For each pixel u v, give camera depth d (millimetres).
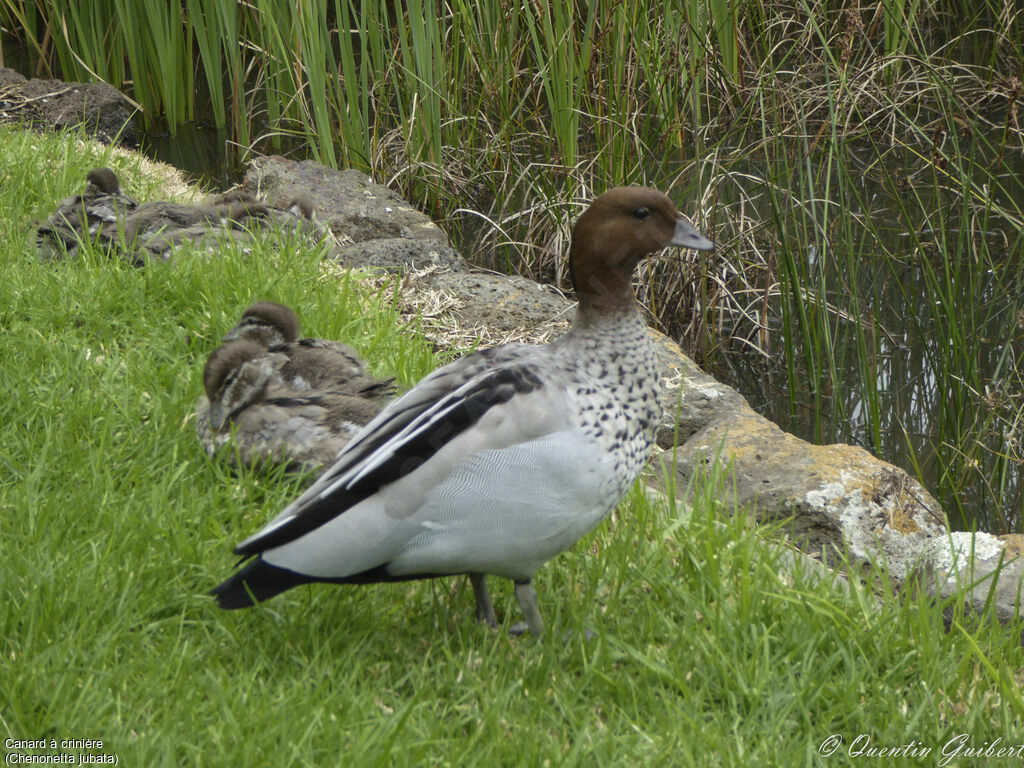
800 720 6355
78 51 21672
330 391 8578
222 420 8359
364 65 16812
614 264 6355
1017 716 6426
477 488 5938
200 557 7184
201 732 5715
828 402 13578
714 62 19203
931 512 9352
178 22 20984
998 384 12742
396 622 7000
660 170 16203
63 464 8047
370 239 15016
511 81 17875
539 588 7465
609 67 16812
